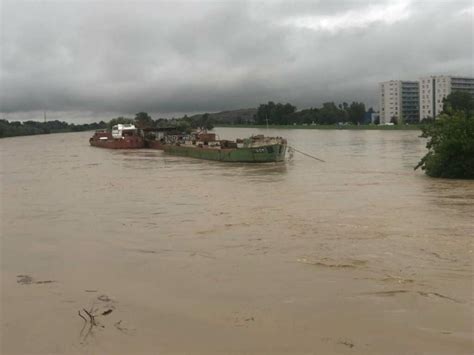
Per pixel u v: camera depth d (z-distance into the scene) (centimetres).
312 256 1387
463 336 846
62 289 1165
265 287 1129
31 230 1906
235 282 1173
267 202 2517
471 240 1541
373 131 17325
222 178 3916
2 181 4088
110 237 1738
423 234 1642
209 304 1033
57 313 1009
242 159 5512
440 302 1004
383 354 790
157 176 4219
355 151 7281
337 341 839
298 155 6625
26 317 993
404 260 1324
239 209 2298
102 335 894
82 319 972
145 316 977
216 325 921
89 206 2530
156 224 1967
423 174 3897
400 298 1031
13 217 2233
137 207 2450
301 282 1157
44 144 13862
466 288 1086
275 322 927
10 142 16225
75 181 3956
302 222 1906
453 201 2447
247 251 1469
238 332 888
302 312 970
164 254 1470
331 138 12544
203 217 2102
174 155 7350
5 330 933
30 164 6253
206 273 1255
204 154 6238
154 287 1158
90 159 6938
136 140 9338
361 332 872
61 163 6297
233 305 1021
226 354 807
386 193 2805
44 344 866
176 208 2386
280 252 1444
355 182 3441
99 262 1401
